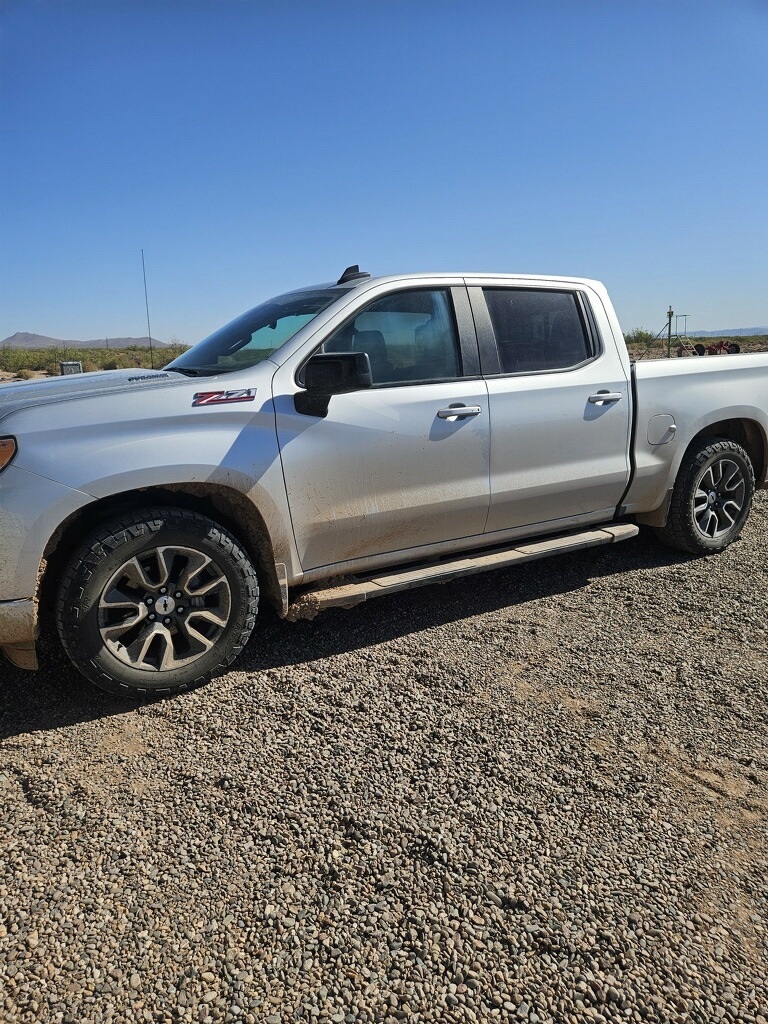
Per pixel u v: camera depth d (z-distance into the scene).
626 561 5.26
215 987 1.90
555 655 3.76
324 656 3.75
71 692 3.42
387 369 3.91
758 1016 1.83
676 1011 1.84
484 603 4.49
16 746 2.98
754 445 5.66
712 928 2.09
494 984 1.91
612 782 2.73
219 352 4.13
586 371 4.61
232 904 2.17
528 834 2.45
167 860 2.35
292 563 3.64
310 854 2.37
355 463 3.71
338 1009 1.84
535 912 2.13
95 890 2.22
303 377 3.63
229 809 2.59
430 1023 1.80
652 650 3.82
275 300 4.52
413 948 2.01
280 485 3.49
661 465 4.95
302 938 2.05
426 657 3.74
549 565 5.20
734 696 3.35
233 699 3.32
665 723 3.13
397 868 2.31
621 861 2.34
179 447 3.22
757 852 2.38
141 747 2.97
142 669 3.23
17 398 3.16
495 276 4.41
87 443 3.06
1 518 2.87
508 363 4.34
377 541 3.91
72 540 3.28
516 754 2.90
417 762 2.85
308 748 2.94
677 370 5.03
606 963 1.97
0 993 1.87
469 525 4.22
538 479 4.39
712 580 4.83
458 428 4.03
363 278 4.21
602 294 4.88
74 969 1.95
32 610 2.98
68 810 2.58
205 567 3.35
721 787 2.71
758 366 5.46
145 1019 1.81
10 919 2.11
